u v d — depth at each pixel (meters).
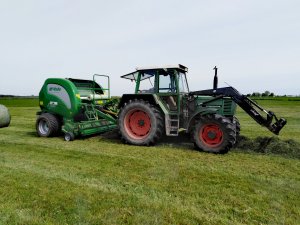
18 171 4.34
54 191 3.53
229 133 5.53
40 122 7.79
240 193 3.54
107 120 8.12
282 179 4.08
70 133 7.07
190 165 4.77
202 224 2.76
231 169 4.57
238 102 5.94
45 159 5.12
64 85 7.55
